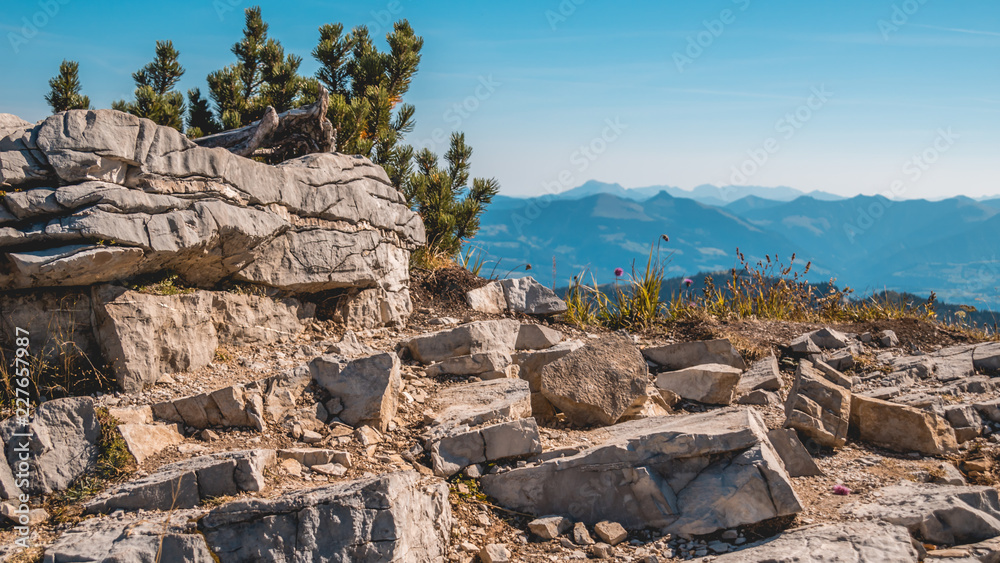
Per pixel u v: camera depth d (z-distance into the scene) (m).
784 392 7.00
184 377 5.18
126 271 4.84
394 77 11.22
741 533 3.94
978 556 3.50
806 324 9.66
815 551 3.42
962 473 5.15
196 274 5.69
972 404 6.21
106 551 3.08
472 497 4.35
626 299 10.05
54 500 3.63
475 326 6.91
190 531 3.25
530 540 4.04
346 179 7.18
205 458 3.94
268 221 5.96
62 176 4.48
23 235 4.20
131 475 3.82
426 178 10.72
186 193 5.21
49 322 4.64
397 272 8.11
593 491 4.29
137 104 10.41
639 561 3.76
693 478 4.29
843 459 5.29
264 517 3.31
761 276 11.15
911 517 3.89
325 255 6.79
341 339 6.86
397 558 3.35
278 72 11.25
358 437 4.65
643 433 4.89
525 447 4.65
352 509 3.38
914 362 7.65
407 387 5.82
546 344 7.69
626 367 5.83
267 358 5.92
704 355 7.60
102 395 4.64
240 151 7.88
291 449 4.29
